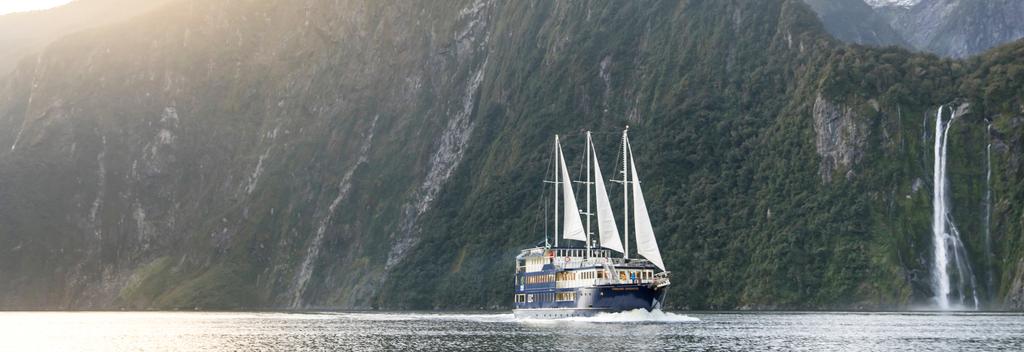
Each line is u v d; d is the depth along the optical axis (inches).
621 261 6402.6
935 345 4877.0
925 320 7003.0
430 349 4881.9
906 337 5329.7
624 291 6309.1
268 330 6879.9
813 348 4741.6
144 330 7293.3
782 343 4987.7
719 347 4781.0
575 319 6402.6
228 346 5418.3
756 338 5270.7
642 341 5078.7
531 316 6801.2
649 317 6422.2
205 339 6023.6
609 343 4997.5
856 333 5634.8
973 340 5137.8
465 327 6604.3
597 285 6259.8
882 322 6766.7
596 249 6584.6
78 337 6515.8
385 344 5260.8
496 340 5285.4
